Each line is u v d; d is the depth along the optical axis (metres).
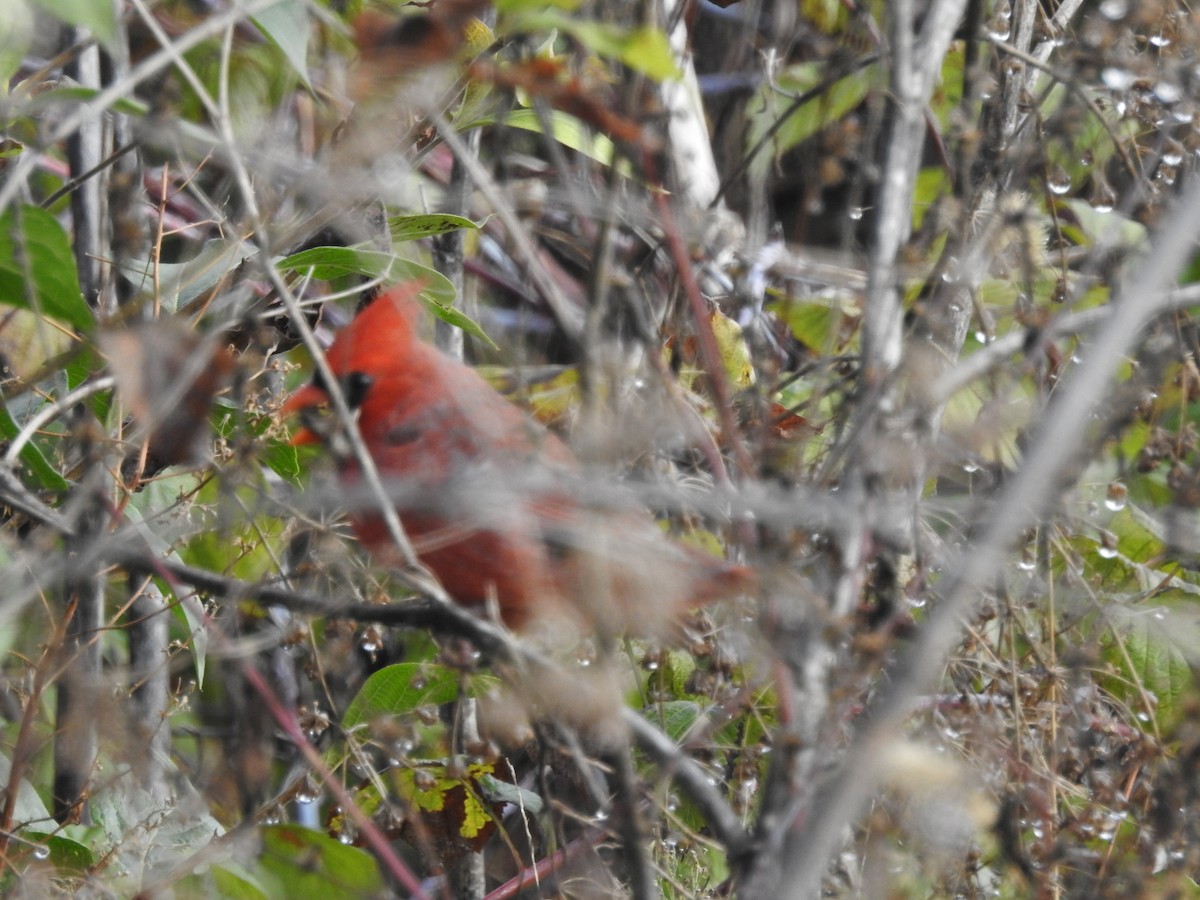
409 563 4.19
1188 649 5.87
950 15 4.94
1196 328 5.90
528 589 4.54
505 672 4.27
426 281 6.05
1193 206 3.73
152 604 6.32
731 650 5.35
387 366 5.34
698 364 6.16
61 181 7.45
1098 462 5.58
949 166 6.18
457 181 7.09
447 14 3.54
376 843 5.16
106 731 4.99
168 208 7.43
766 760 5.75
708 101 8.25
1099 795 5.29
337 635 5.57
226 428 5.89
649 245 5.89
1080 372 3.60
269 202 5.78
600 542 4.10
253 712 6.07
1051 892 5.04
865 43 6.86
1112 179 7.35
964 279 4.99
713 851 6.00
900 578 5.27
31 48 6.37
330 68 6.19
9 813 5.34
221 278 5.93
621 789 4.39
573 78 4.05
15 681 5.70
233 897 5.91
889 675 4.70
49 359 5.88
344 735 5.73
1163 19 5.93
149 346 4.00
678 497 4.23
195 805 5.93
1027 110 6.55
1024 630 5.30
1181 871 4.97
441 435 5.11
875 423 4.32
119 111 5.13
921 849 4.71
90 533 5.34
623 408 4.86
